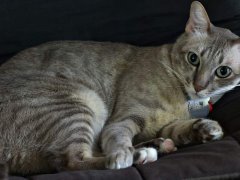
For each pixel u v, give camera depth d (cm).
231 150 58
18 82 68
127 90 73
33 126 63
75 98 69
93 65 75
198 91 70
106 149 67
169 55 76
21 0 82
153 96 72
